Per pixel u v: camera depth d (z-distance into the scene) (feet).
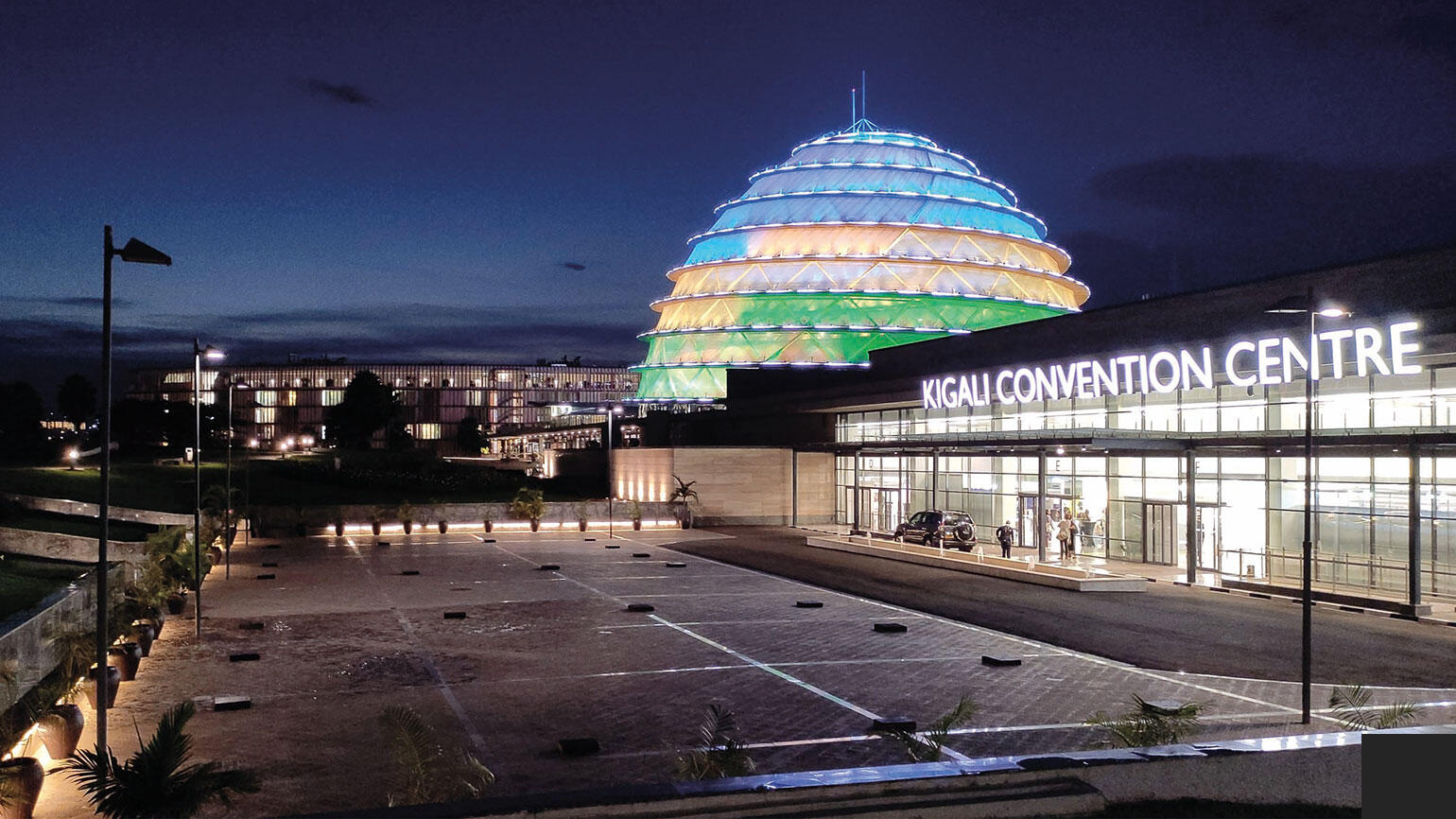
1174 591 116.57
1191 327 132.26
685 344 285.43
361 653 81.66
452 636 89.35
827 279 274.36
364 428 524.11
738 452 229.25
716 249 293.43
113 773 35.19
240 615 101.65
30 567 100.68
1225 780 32.68
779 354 270.26
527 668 76.02
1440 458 103.19
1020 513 165.07
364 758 52.90
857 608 106.11
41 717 51.06
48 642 64.49
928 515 160.45
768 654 81.05
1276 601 108.47
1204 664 76.18
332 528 208.64
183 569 107.45
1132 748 33.53
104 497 48.91
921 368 192.75
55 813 44.09
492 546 180.86
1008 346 169.99
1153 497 139.54
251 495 235.40
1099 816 30.58
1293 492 118.42
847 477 226.17
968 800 29.30
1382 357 106.32
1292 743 34.24
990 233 280.31
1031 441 129.59
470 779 48.32
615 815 26.81
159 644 85.92
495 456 604.90
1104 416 147.33
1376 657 77.97
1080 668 75.25
